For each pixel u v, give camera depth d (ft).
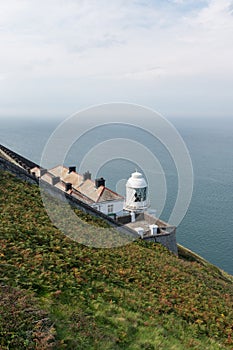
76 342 26.23
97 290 37.19
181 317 39.78
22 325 25.44
